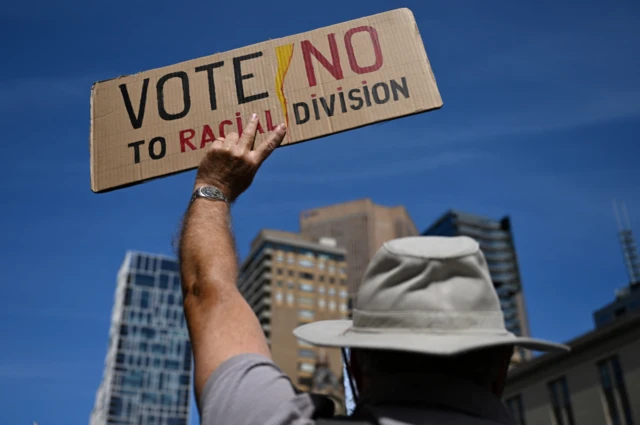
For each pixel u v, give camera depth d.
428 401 1.49
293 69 2.72
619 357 33.16
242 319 1.71
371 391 1.57
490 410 1.50
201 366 1.64
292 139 2.61
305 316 127.06
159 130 2.69
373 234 198.12
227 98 2.70
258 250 134.75
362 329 1.61
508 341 1.50
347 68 2.70
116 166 2.67
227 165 2.20
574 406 35.06
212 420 1.50
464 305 1.55
